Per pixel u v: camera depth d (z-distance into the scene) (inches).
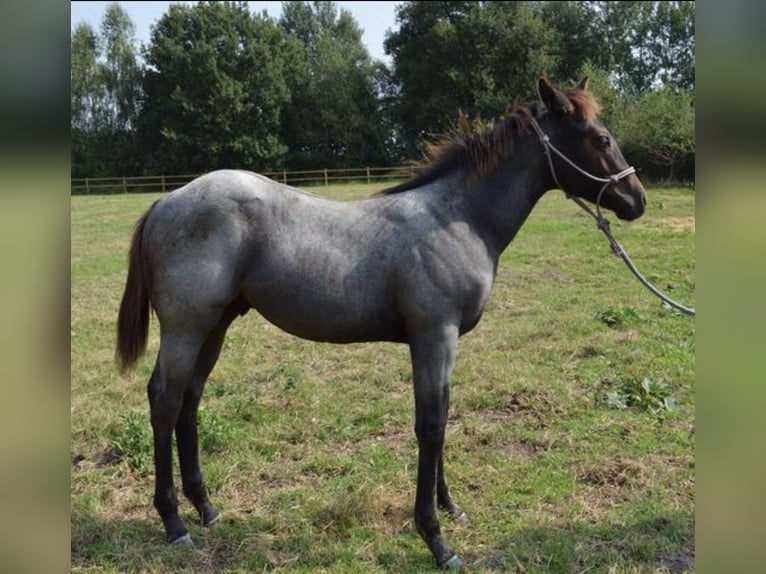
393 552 127.1
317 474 158.2
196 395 136.8
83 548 127.6
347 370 229.6
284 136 1588.3
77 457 166.4
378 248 123.8
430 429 122.9
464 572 121.0
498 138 130.5
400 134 1549.0
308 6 2101.4
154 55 1499.8
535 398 198.2
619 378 213.0
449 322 123.8
